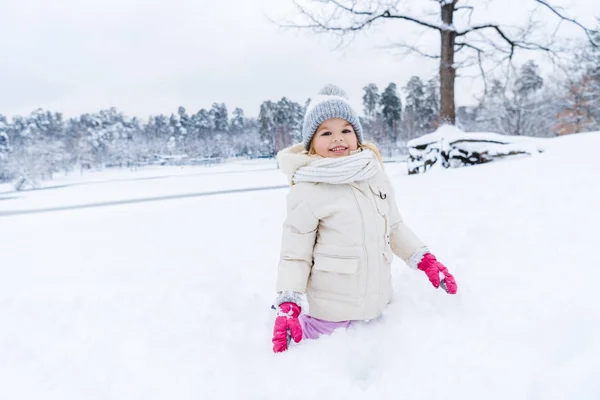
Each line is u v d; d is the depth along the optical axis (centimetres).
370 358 142
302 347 148
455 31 1010
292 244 161
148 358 154
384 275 169
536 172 427
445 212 333
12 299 230
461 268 200
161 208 682
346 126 178
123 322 191
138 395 131
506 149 739
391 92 6334
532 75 3145
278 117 7131
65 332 184
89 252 356
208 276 255
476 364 124
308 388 124
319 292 164
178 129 8238
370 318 162
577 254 187
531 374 117
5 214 800
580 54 1197
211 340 166
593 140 591
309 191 164
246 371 138
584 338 127
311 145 184
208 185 1536
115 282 255
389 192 184
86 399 132
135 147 6856
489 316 150
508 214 280
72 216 672
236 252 314
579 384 109
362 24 1107
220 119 8350
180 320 189
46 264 319
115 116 7969
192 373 141
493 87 1191
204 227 439
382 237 168
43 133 6831
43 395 136
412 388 119
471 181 479
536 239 217
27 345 173
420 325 153
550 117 3134
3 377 149
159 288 236
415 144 876
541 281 168
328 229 162
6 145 5684
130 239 405
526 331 136
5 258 353
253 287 231
